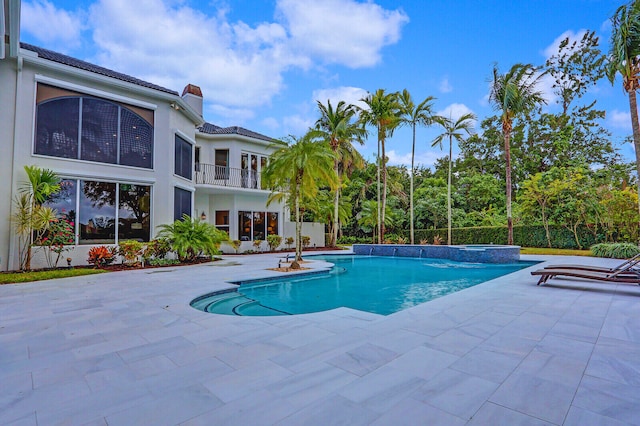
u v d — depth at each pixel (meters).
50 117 10.22
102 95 11.10
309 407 2.38
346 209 22.95
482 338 3.89
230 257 14.95
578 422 2.18
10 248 9.45
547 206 19.19
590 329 4.24
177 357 3.37
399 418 2.23
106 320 4.77
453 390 2.62
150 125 12.30
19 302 5.89
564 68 28.70
